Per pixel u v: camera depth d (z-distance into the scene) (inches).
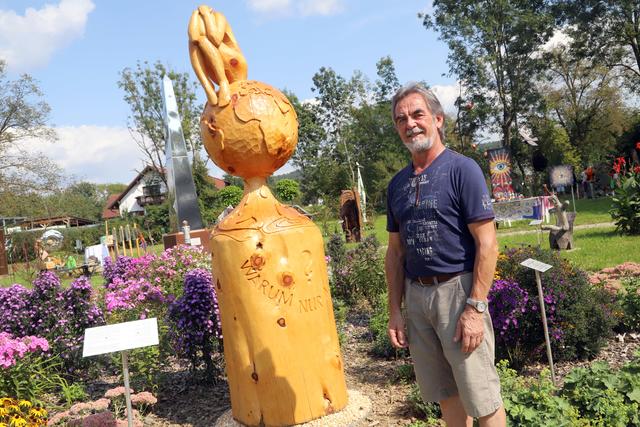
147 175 2086.6
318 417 139.0
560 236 449.4
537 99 1218.6
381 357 223.3
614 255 391.9
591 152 1574.8
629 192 506.3
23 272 636.1
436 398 116.3
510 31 1182.9
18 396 174.9
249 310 135.9
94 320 220.2
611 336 208.7
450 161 108.2
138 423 164.9
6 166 1227.2
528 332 193.6
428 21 1230.9
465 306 105.7
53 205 1840.6
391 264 122.5
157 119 1660.9
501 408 110.4
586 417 133.6
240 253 136.6
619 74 1369.3
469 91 1275.8
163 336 200.5
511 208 695.1
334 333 147.3
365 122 1925.4
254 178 148.4
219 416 171.0
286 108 148.6
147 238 1385.3
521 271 200.8
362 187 964.0
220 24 147.3
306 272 140.6
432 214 107.5
